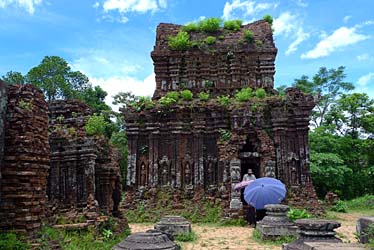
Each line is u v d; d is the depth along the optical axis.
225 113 22.70
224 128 22.58
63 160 13.01
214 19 26.64
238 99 22.86
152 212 21.12
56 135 13.09
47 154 9.75
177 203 21.56
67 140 13.05
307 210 20.75
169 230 14.73
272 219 14.73
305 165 21.77
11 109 8.99
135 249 9.23
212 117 22.75
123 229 13.70
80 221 11.63
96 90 43.16
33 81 38.31
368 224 9.24
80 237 10.77
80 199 12.68
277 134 22.08
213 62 25.44
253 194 17.59
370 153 37.06
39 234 8.98
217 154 22.42
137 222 20.55
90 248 10.45
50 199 12.60
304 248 8.88
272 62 25.06
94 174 13.07
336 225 9.98
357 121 39.41
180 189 22.02
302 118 22.17
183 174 22.36
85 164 12.81
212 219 20.31
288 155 21.91
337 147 35.97
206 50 25.36
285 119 22.20
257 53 25.14
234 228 18.30
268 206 15.07
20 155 8.80
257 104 22.19
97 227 11.63
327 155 32.53
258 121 21.89
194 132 22.64
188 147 22.72
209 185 22.06
